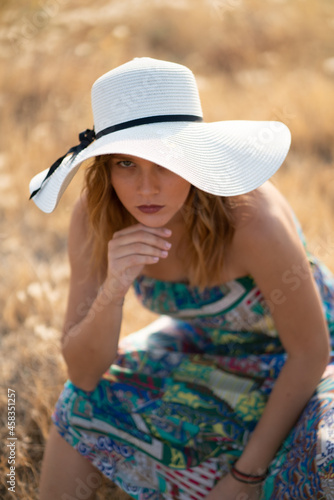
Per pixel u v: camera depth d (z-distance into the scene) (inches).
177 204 63.6
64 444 72.8
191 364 77.9
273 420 68.8
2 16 275.7
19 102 228.7
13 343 115.5
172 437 70.7
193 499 70.4
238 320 75.4
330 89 218.7
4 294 129.7
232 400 73.0
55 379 102.7
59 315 120.3
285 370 70.1
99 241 74.2
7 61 249.0
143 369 78.7
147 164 60.3
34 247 150.3
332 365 74.4
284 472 65.4
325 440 60.4
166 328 87.2
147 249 67.4
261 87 225.5
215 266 70.0
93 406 72.3
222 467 70.6
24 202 167.9
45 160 184.4
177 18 288.4
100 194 69.0
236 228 67.7
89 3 315.3
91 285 79.4
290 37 277.7
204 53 269.4
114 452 71.4
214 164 60.6
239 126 66.6
